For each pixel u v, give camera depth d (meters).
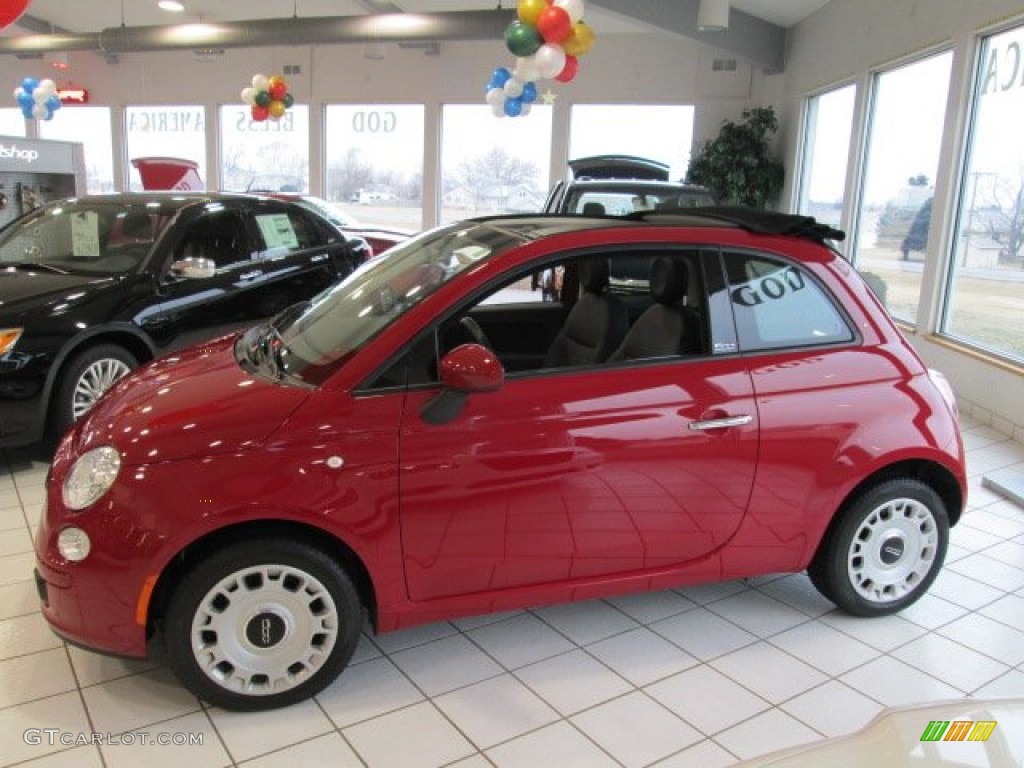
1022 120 5.17
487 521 2.24
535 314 2.92
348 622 2.23
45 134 14.06
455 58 11.84
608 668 2.48
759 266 2.56
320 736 2.13
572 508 2.31
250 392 2.21
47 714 2.18
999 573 3.18
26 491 3.69
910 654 2.60
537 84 11.58
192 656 2.11
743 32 9.45
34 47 11.32
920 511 2.76
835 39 8.27
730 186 10.02
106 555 2.01
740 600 2.93
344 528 2.11
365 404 2.15
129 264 4.32
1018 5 5.07
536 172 11.96
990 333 5.51
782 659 2.55
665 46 11.03
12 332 3.67
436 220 12.43
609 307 2.67
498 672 2.45
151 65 13.23
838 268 2.66
